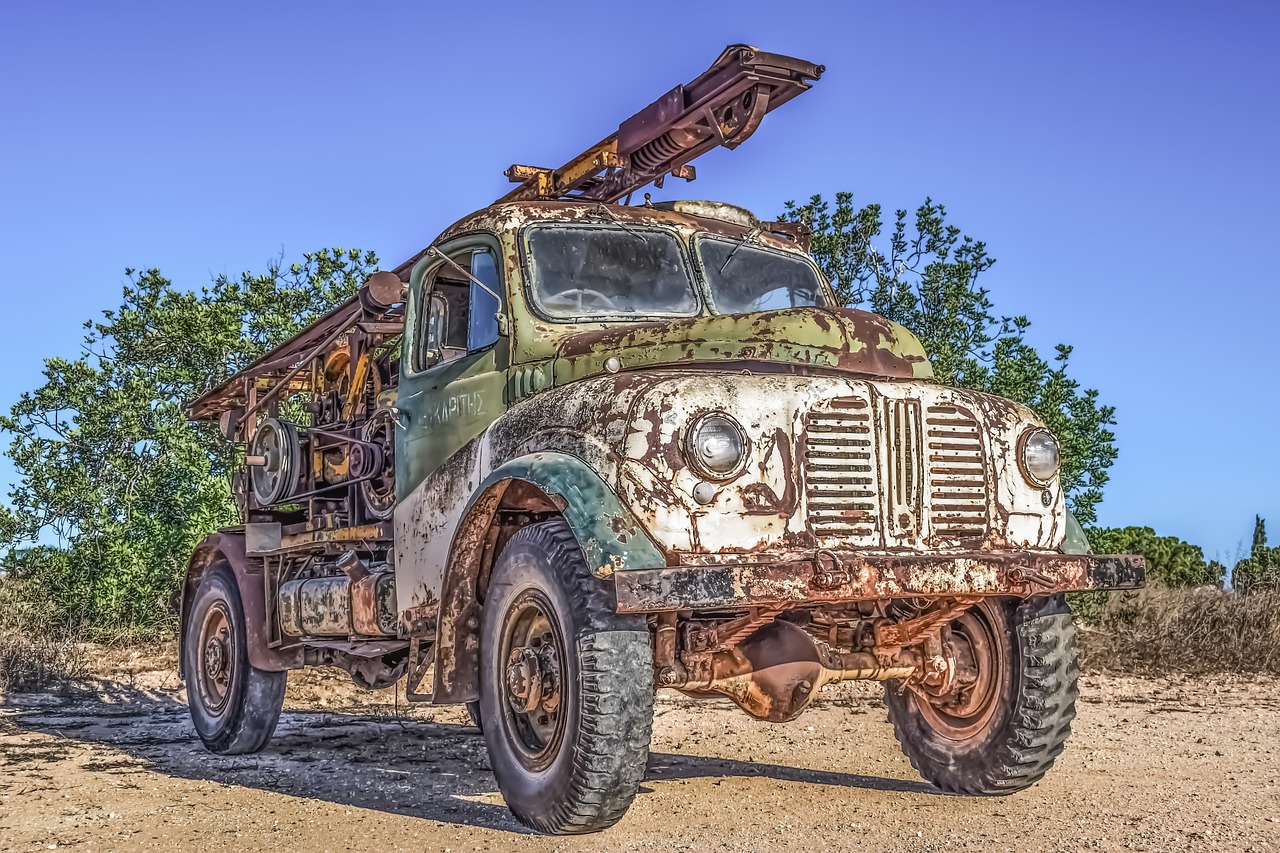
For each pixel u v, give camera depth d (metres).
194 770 6.82
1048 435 5.25
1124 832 4.82
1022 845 4.62
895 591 4.62
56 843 4.95
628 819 5.17
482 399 5.81
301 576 7.53
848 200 12.74
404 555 6.21
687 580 4.36
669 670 4.92
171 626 13.18
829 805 5.44
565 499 4.62
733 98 6.04
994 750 5.50
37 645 11.48
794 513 4.70
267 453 7.98
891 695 6.04
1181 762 6.45
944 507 4.95
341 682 10.79
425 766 6.87
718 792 5.76
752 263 6.53
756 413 4.72
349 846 4.83
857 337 5.09
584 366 5.39
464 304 6.40
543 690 4.82
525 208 6.09
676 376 4.78
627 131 6.52
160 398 14.72
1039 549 5.16
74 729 8.54
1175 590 13.23
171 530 13.58
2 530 13.79
